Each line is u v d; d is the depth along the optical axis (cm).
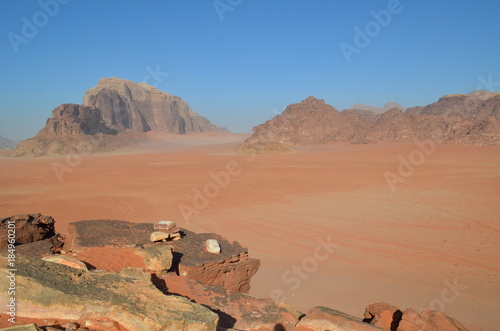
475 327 1283
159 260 959
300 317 950
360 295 1602
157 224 1235
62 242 1266
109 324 545
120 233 1225
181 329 554
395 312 820
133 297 605
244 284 1244
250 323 819
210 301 881
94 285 620
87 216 3228
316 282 1761
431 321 736
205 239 1316
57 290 550
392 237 2533
